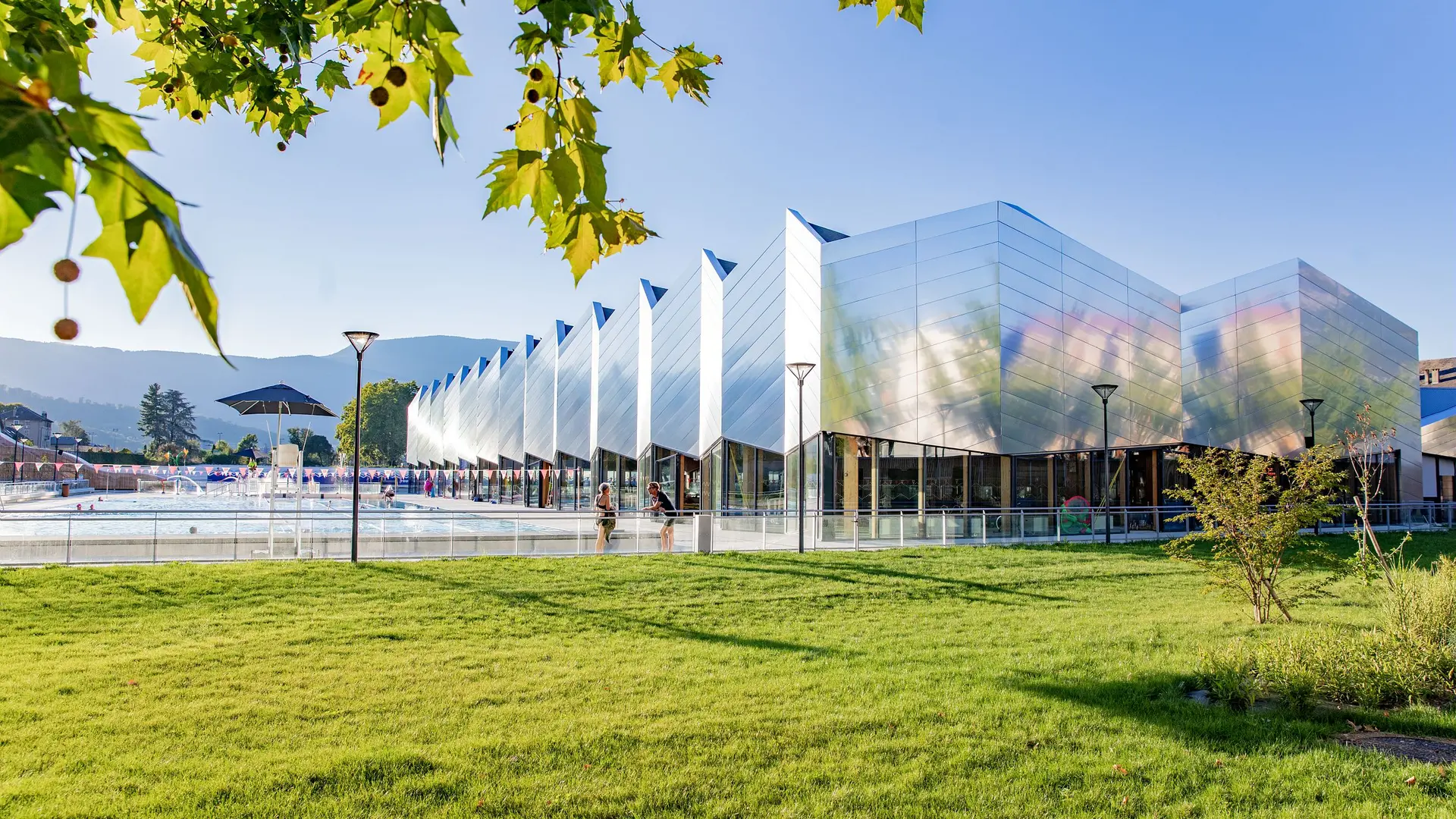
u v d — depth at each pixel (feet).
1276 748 20.47
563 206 7.22
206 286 3.73
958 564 57.41
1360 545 36.63
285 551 57.16
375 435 380.99
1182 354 103.09
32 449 241.96
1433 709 23.57
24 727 21.84
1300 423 93.45
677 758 19.80
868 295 83.05
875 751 20.35
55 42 5.57
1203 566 39.93
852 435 82.28
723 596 45.06
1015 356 78.33
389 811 16.83
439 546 58.80
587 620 38.29
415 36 6.03
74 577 45.88
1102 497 85.46
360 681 26.96
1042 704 24.20
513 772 18.90
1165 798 17.63
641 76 9.91
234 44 12.78
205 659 29.76
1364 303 103.71
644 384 120.98
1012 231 79.36
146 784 18.02
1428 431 126.41
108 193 3.61
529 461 166.20
